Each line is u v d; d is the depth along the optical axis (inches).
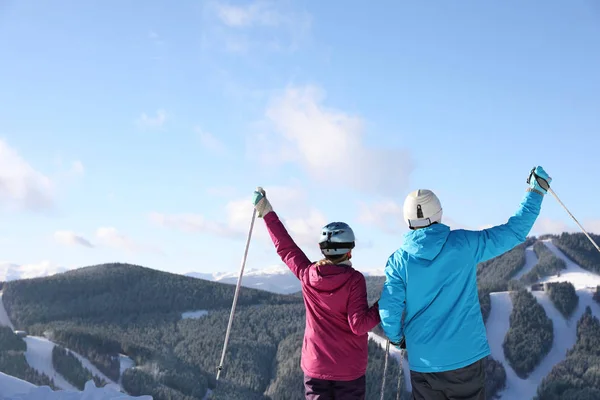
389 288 159.3
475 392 153.3
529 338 6466.5
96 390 226.2
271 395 4849.9
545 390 5388.8
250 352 5639.8
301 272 178.1
